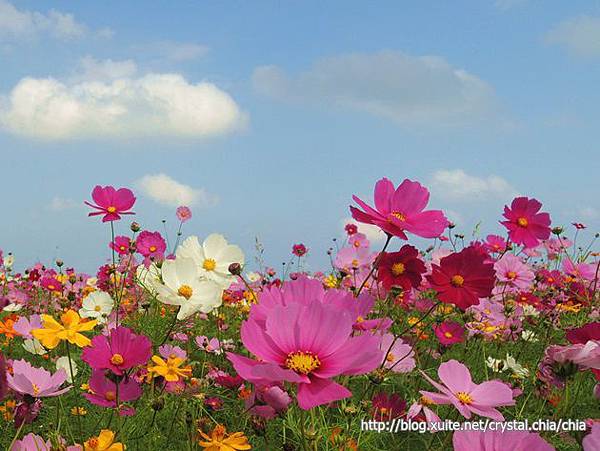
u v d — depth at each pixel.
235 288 1.56
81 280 2.11
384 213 0.79
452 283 0.93
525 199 1.30
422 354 1.32
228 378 1.00
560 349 0.78
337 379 0.90
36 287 2.21
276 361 0.59
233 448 0.73
